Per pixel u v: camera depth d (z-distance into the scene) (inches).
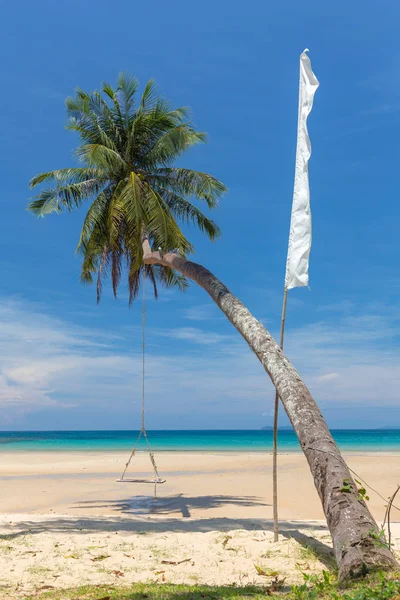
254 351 329.7
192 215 588.1
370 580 195.6
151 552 298.2
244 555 292.4
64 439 3112.7
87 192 582.6
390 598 156.7
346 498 243.1
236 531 346.3
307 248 311.1
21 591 226.2
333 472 256.1
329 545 316.2
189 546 310.5
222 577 255.1
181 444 2242.9
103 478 805.9
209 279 402.3
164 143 537.6
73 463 1088.2
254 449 1736.0
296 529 374.0
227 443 2352.4
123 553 295.0
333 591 182.7
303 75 330.6
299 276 311.9
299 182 320.2
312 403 290.5
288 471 887.7
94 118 568.1
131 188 509.0
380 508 531.5
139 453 1466.5
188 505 549.6
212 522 407.8
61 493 647.1
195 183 569.6
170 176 578.2
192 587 224.1
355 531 226.8
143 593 207.5
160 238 513.7
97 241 595.5
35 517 438.3
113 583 241.8
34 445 2112.5
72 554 291.0
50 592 220.2
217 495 624.7
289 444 2207.2
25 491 666.2
